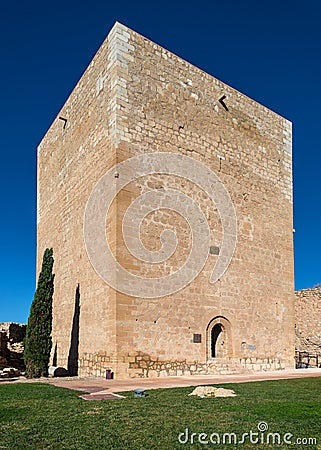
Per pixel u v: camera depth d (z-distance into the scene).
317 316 29.78
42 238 25.25
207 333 17.66
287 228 22.55
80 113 20.39
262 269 20.66
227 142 20.34
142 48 17.75
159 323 16.03
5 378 17.36
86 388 11.91
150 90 17.64
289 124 24.11
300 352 29.86
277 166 22.75
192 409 8.87
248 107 21.88
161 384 13.01
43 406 9.13
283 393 11.02
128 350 15.02
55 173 23.75
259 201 21.30
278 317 20.94
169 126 17.98
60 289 21.12
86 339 17.27
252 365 19.14
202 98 19.66
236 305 19.06
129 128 16.64
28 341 18.17
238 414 8.48
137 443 6.71
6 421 7.89
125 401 9.67
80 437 6.95
